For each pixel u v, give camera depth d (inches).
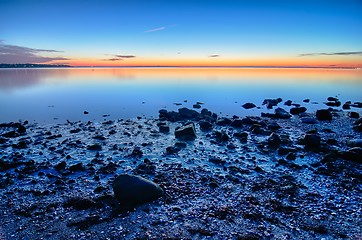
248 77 4384.8
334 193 441.1
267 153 645.9
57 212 378.9
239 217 368.5
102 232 334.0
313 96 1830.7
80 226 346.3
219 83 2982.3
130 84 2795.3
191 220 359.9
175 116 1067.9
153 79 3715.6
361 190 452.1
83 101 1536.7
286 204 404.5
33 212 378.6
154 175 509.0
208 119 1043.3
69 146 680.4
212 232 334.6
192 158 604.1
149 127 911.7
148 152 642.2
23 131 833.5
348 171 531.2
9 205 396.8
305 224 354.0
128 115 1137.4
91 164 556.7
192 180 485.7
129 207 388.5
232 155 629.3
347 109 1320.1
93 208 387.2
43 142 716.7
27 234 330.3
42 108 1301.7
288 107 1407.5
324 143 721.6
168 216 367.9
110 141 733.9
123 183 406.6
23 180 482.6
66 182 474.0
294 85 2728.8
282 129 909.8
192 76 4697.3
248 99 1686.8
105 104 1433.3
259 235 330.0
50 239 321.1
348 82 3164.4
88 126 921.5
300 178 500.4
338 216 373.4
